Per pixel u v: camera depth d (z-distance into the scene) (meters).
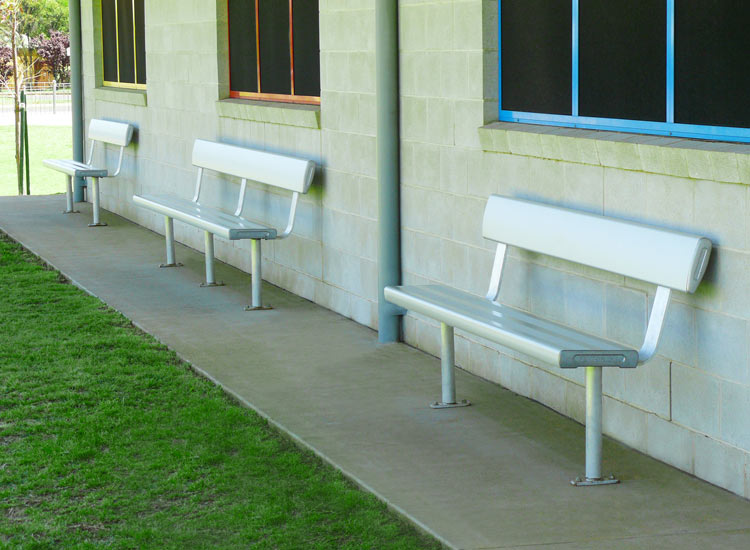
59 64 62.00
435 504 5.45
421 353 8.59
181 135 13.51
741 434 5.50
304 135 10.41
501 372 7.67
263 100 11.58
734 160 5.32
